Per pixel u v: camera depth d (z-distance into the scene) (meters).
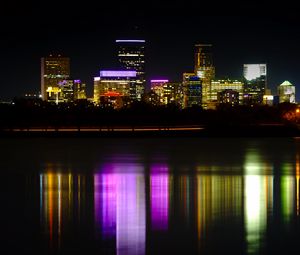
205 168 116.00
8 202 70.88
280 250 48.31
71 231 54.56
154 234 53.47
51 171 110.50
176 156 149.88
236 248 48.88
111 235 53.00
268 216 61.34
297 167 118.25
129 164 126.00
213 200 72.25
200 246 49.47
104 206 67.88
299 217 60.84
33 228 55.75
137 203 70.06
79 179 96.31
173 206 67.75
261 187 84.88
